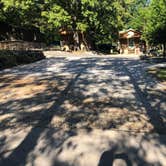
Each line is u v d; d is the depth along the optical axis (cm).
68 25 4669
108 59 3191
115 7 4756
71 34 5425
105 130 764
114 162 589
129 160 598
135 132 753
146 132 755
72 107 988
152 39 3347
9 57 2303
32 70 2044
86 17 4656
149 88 1348
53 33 5312
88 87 1352
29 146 658
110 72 1927
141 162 590
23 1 4331
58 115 892
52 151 634
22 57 2567
